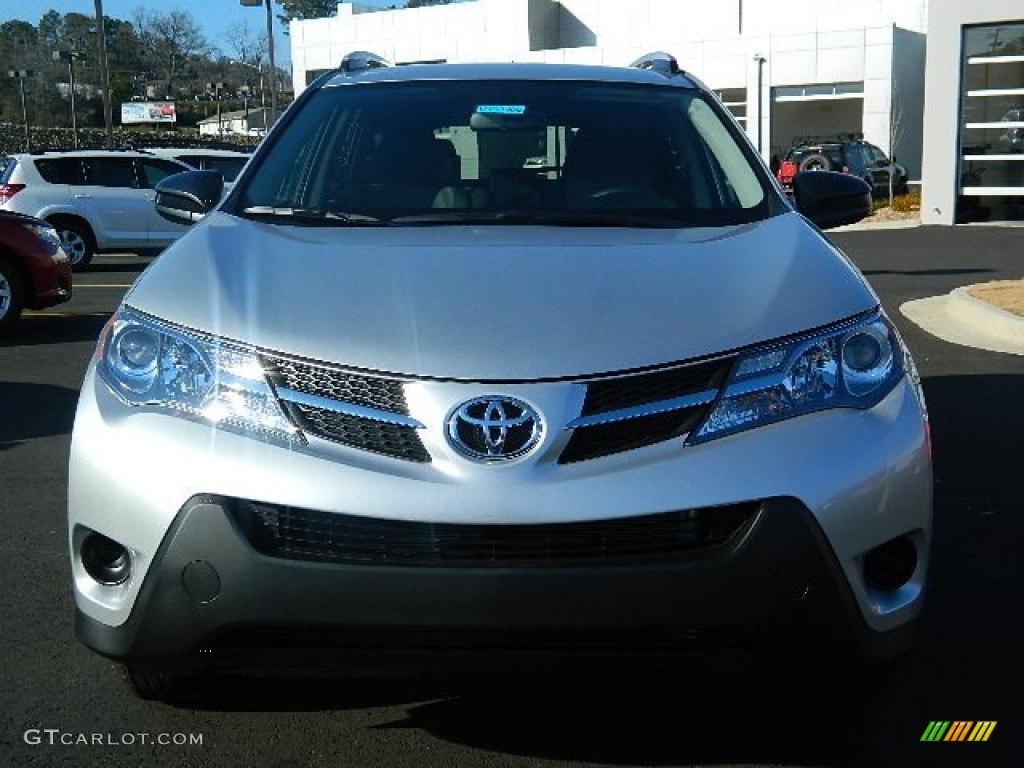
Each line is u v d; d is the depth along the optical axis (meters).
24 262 10.92
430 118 4.56
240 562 2.83
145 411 3.04
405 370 2.91
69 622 4.28
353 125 4.54
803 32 38.84
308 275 3.30
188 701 3.56
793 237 3.70
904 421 3.10
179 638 2.89
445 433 2.85
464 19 46.38
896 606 3.02
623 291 3.20
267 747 3.38
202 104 91.00
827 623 2.89
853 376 3.11
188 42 93.69
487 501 2.79
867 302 3.31
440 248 3.51
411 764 3.29
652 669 2.90
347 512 2.81
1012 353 9.21
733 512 2.87
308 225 3.89
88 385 3.23
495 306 3.10
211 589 2.85
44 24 90.06
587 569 2.78
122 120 80.88
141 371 3.11
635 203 4.16
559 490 2.81
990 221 24.30
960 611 4.34
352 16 48.62
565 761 3.30
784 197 4.27
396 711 3.58
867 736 3.46
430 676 3.38
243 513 2.86
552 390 2.88
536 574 2.78
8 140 58.50
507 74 4.86
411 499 2.80
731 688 3.64
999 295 11.59
